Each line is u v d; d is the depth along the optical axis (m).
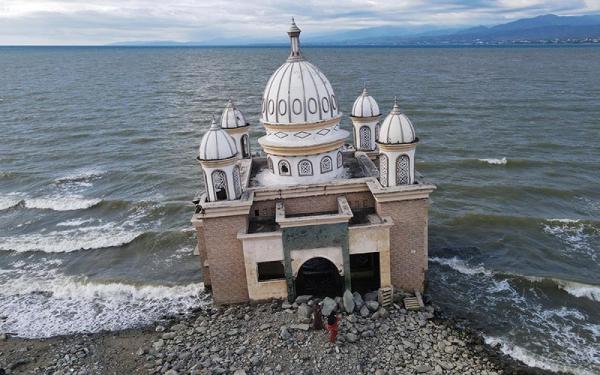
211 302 26.33
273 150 24.48
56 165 55.28
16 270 31.77
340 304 22.98
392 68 170.00
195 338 22.50
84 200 43.69
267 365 19.75
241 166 27.69
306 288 25.44
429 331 21.97
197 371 19.84
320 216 22.22
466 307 25.00
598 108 72.44
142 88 126.38
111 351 22.73
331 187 23.80
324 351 20.22
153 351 22.12
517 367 20.47
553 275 28.03
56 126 75.75
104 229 37.84
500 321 23.89
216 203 22.53
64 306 27.20
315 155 24.47
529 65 163.38
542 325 23.61
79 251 34.22
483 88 101.06
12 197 45.75
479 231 34.22
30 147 63.41
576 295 26.14
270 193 23.80
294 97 23.42
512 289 26.75
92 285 29.09
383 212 23.22
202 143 22.39
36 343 23.88
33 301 27.86
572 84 102.75
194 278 29.75
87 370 21.41
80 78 162.75
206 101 98.44
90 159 57.19
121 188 47.16
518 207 38.28
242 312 23.75
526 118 67.69
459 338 22.19
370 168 26.22
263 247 22.81
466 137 59.09
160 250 33.88
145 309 26.41
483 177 45.19
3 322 25.83
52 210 42.03
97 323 25.38
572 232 33.56
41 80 156.88
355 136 30.02
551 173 45.53
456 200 39.94
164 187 46.84
